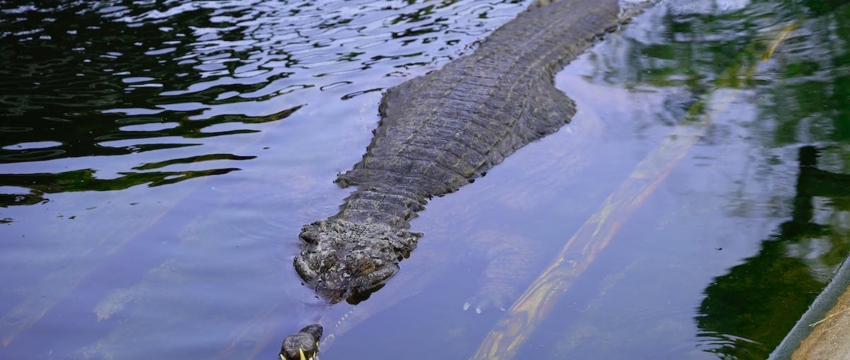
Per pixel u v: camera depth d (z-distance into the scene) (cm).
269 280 455
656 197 543
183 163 595
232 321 411
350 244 480
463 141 621
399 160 598
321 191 571
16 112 672
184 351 384
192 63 800
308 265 462
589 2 981
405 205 543
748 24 904
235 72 780
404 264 489
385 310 443
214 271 461
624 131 667
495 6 997
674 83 757
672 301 422
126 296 431
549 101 719
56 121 658
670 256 469
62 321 409
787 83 725
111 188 553
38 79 748
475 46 853
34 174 569
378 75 780
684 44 862
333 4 1002
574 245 485
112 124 656
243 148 625
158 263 466
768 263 447
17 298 427
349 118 693
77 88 729
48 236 489
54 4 979
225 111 690
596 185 585
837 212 495
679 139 629
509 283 465
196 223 514
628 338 394
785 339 375
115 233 496
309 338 383
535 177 607
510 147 643
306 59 819
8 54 810
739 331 389
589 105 725
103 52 822
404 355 394
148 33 882
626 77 782
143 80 752
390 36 888
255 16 952
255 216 530
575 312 421
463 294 462
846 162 564
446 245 520
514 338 395
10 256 467
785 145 603
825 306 396
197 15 951
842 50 789
